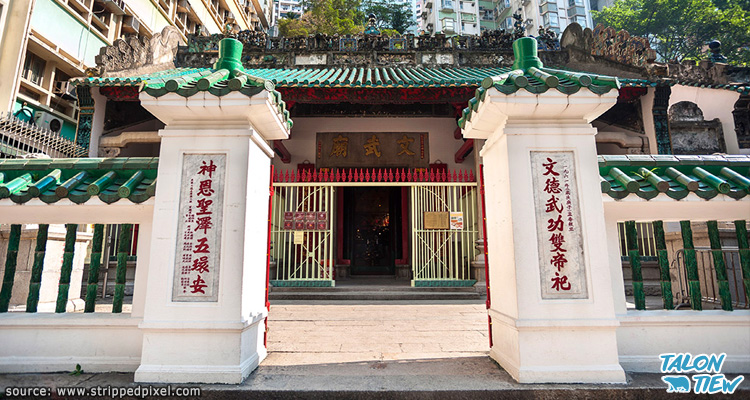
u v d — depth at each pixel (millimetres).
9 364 3129
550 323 2896
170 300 2969
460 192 8641
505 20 43562
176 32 10938
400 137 10508
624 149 9109
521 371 2859
